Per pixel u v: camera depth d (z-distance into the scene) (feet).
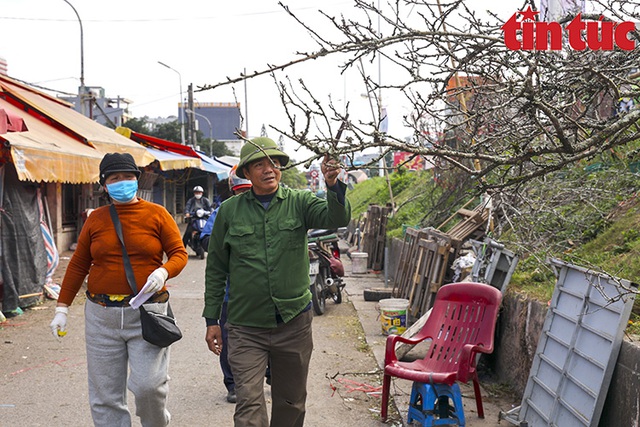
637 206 21.52
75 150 36.52
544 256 20.29
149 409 13.34
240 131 10.02
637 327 13.61
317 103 9.18
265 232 12.71
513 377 18.80
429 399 15.88
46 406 18.11
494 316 16.44
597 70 10.60
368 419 17.28
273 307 12.59
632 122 10.21
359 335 27.27
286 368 12.99
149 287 12.70
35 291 32.24
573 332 14.47
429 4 11.03
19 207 31.09
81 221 56.80
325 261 33.86
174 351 24.38
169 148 78.33
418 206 51.08
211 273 13.51
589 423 12.68
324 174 12.01
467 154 9.85
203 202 58.70
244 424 11.92
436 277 25.91
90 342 13.19
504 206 20.59
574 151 10.07
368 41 10.09
